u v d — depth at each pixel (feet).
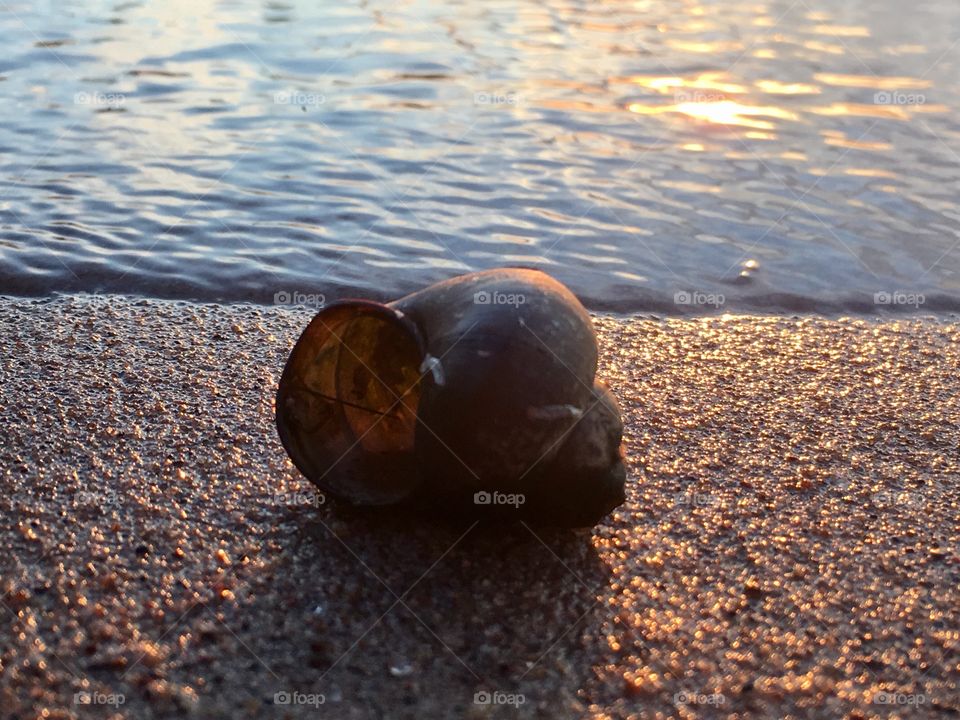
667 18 32.60
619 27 31.42
